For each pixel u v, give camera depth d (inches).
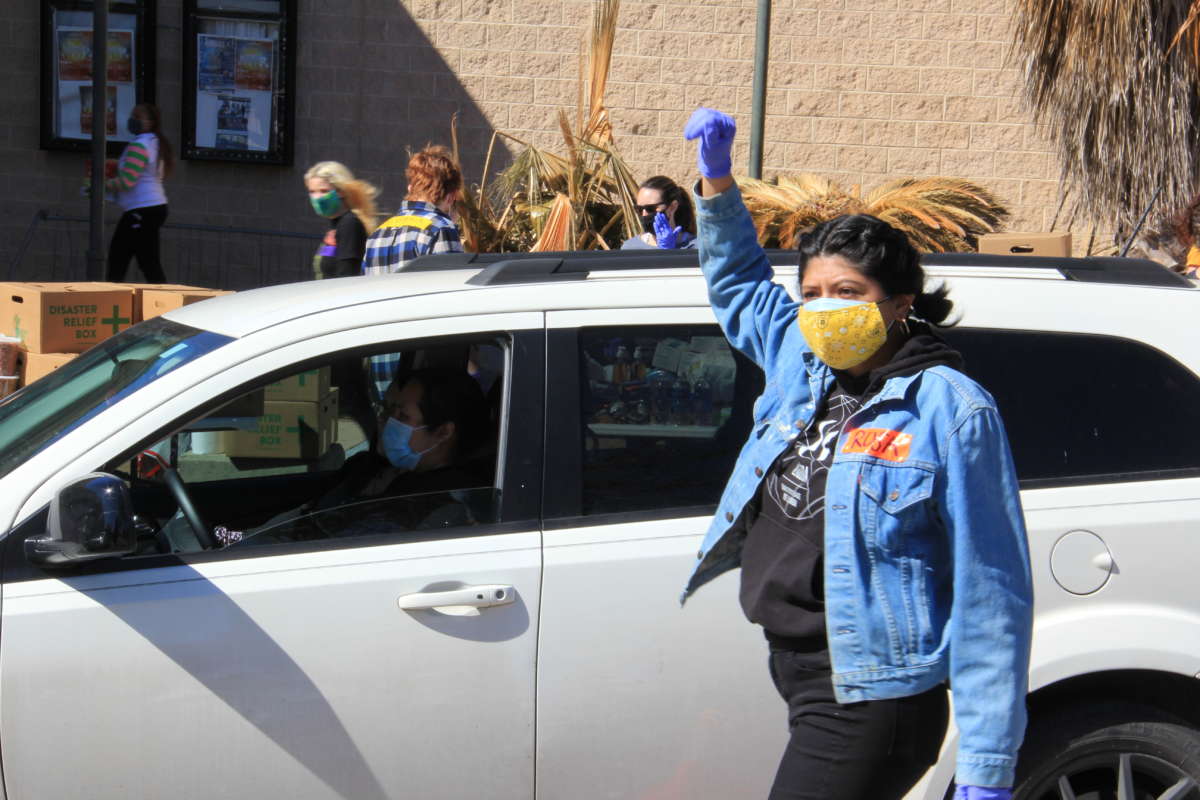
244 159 429.7
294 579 117.4
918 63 443.2
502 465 123.1
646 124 441.4
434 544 120.6
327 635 116.3
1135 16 296.4
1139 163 303.9
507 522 122.0
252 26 424.5
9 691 112.0
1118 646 121.2
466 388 128.1
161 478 124.5
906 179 362.3
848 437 89.0
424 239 239.9
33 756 112.6
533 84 436.8
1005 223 404.8
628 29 437.4
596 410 125.3
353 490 128.9
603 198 350.0
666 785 120.8
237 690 114.8
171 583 116.1
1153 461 127.4
